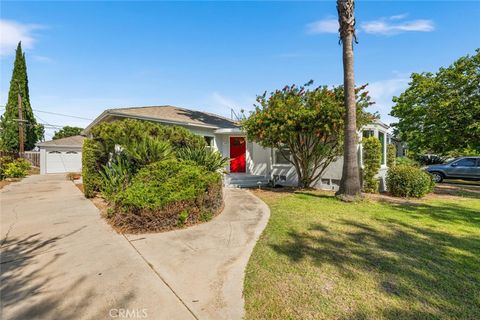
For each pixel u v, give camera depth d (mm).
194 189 4891
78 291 2500
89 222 5031
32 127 25750
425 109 11578
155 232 4383
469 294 2365
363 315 2074
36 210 6098
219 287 2570
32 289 2537
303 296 2365
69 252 3502
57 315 2131
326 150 8352
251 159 12398
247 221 5043
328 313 2111
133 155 6105
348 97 6719
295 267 2957
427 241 3773
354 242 3746
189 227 4664
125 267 3033
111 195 5559
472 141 10359
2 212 5898
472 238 3902
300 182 9570
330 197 7488
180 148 7473
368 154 8617
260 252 3428
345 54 6699
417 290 2434
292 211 5738
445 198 7543
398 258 3164
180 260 3223
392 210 5789
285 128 7574
